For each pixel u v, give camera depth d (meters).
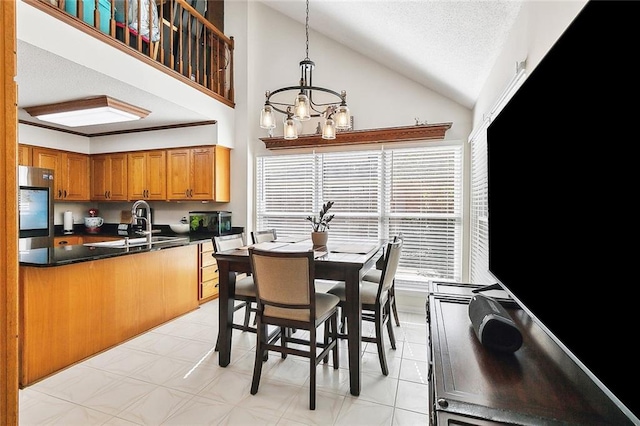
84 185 4.83
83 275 2.57
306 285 1.98
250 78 4.48
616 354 0.68
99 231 4.88
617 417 0.77
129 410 1.92
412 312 3.76
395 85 3.86
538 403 0.82
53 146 4.41
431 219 3.74
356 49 3.90
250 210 4.48
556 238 0.97
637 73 0.62
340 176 4.13
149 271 3.20
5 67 0.52
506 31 1.99
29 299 2.22
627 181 0.65
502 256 1.54
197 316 3.60
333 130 2.73
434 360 1.04
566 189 0.91
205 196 4.23
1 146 0.52
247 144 4.43
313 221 3.02
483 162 2.77
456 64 2.69
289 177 4.37
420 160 3.79
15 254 0.53
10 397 0.52
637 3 0.62
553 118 0.99
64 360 2.41
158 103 3.35
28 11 2.08
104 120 3.52
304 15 3.75
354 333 2.13
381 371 2.40
